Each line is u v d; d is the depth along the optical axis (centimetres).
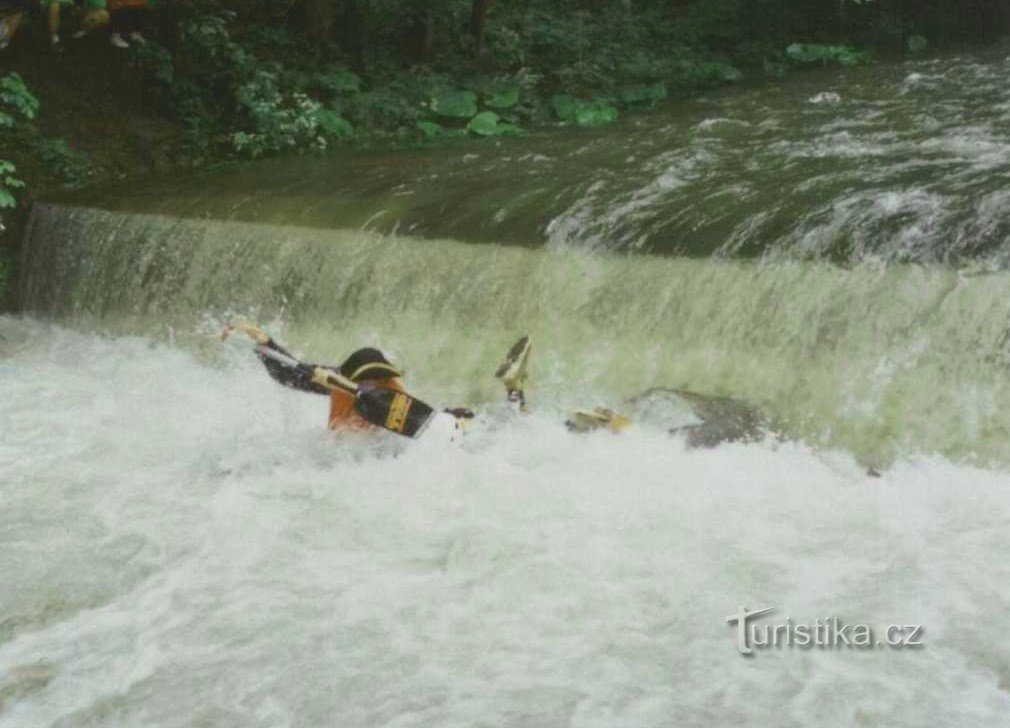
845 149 894
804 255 634
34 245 970
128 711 375
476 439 566
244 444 593
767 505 497
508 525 482
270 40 1341
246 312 825
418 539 476
